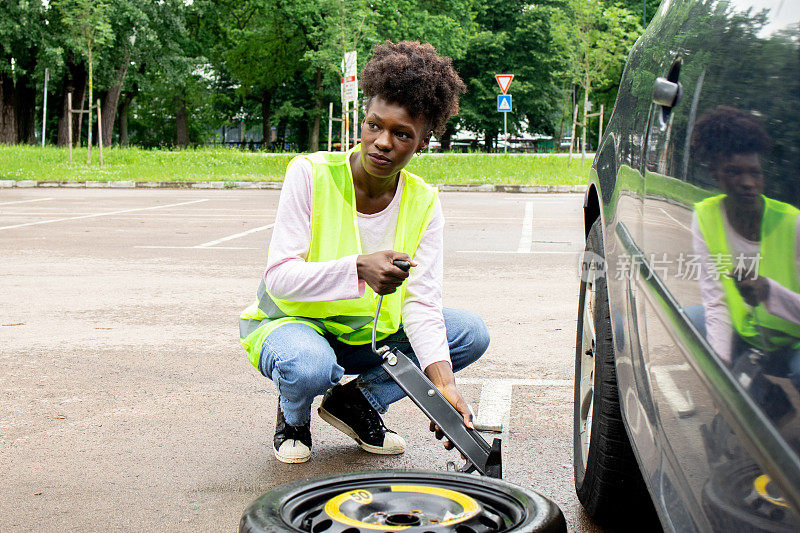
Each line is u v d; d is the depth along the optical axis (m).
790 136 1.18
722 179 1.39
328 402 3.33
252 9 48.69
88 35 24.23
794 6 1.30
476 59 51.34
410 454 3.30
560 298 6.47
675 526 1.43
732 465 1.20
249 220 12.17
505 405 3.94
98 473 3.10
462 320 3.10
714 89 1.54
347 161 2.82
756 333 1.18
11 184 19.94
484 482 1.78
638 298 1.87
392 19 42.47
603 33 22.91
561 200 15.98
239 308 6.13
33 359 4.72
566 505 2.80
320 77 47.97
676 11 2.12
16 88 42.78
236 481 3.02
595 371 2.46
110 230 10.87
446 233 10.54
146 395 4.06
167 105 55.88
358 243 2.81
